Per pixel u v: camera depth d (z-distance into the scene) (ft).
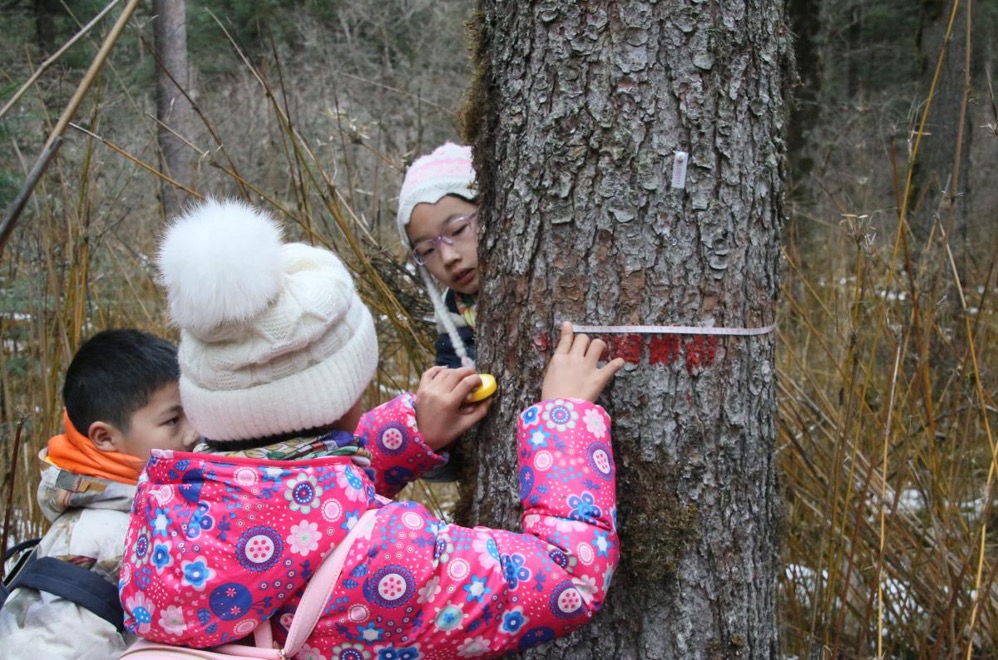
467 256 6.15
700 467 4.32
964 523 7.00
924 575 6.82
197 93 15.94
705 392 4.29
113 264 9.62
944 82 13.97
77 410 4.80
